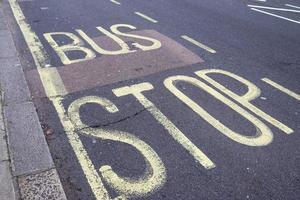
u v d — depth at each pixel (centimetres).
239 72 625
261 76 615
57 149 411
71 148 414
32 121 455
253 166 401
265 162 408
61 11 923
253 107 515
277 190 369
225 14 1006
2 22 817
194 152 418
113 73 593
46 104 497
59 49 679
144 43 736
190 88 557
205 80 586
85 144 421
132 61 643
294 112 508
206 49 726
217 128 463
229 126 469
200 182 374
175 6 1056
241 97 540
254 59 689
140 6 1027
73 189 357
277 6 1158
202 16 969
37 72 586
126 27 833
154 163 397
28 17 862
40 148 406
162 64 639
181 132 452
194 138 442
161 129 456
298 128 472
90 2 1029
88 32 781
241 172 391
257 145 435
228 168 396
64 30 784
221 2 1152
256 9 1095
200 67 636
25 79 559
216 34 825
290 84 592
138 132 448
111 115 479
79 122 461
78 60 636
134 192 357
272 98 543
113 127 455
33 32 762
